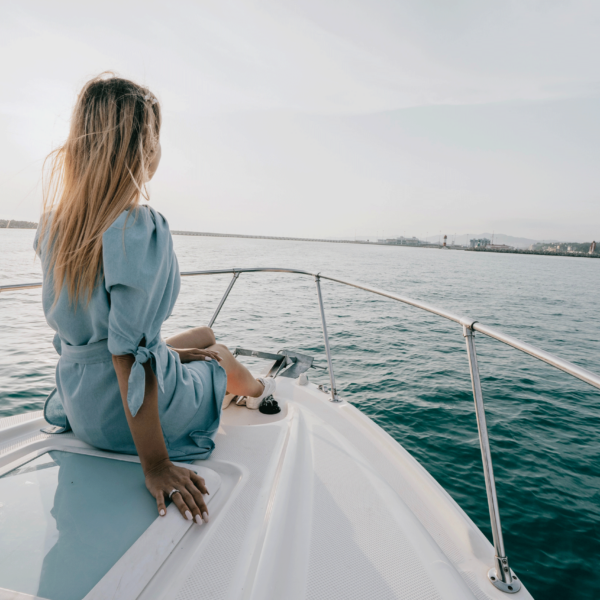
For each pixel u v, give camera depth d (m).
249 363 2.51
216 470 0.97
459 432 3.88
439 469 3.24
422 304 1.21
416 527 0.88
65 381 0.95
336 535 0.84
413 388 5.12
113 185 0.78
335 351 7.01
